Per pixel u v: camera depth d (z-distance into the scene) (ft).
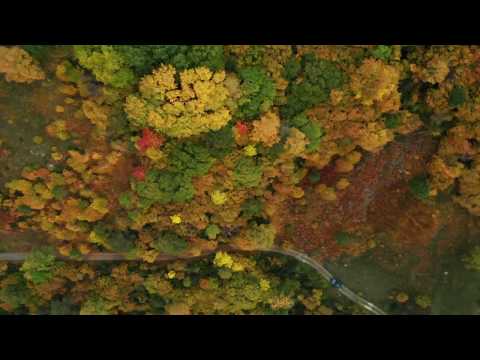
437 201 210.38
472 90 182.19
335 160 199.52
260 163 189.26
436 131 192.34
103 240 203.51
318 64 171.63
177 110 167.94
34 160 190.29
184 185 189.67
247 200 199.52
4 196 194.70
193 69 161.38
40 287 209.05
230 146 183.01
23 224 200.75
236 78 167.32
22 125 185.57
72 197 195.72
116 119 176.45
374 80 172.86
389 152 202.69
